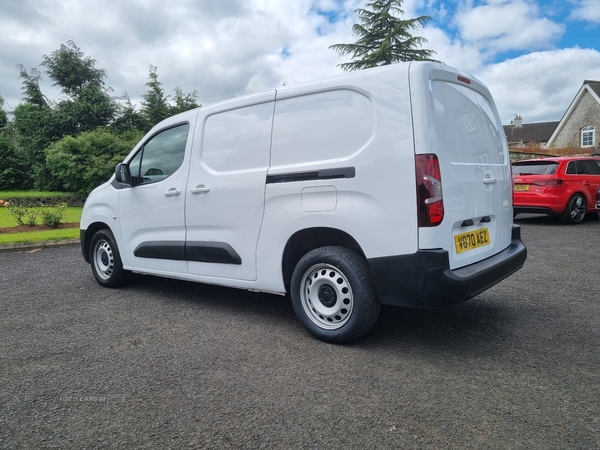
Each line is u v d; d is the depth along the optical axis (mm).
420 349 3145
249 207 3646
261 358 3041
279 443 2068
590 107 34188
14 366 2969
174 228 4309
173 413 2344
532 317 3799
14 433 2180
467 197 3135
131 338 3477
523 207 9844
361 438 2096
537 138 48406
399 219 2857
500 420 2227
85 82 28969
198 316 4016
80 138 22797
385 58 22062
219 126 3998
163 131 4574
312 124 3318
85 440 2117
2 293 4980
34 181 26219
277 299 4562
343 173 3076
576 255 6371
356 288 3082
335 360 2984
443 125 3008
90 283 5445
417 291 2828
